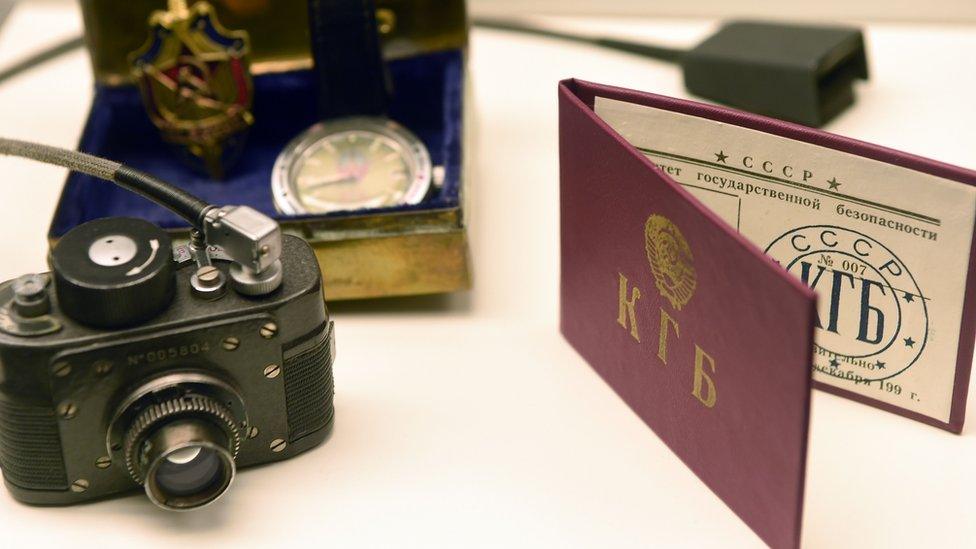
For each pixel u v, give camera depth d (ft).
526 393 3.14
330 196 3.58
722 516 2.82
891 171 2.66
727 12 4.65
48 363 2.57
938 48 4.33
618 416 3.08
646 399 3.01
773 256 2.96
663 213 2.67
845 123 3.97
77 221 3.41
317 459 2.97
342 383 3.17
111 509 2.86
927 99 4.07
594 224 2.96
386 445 3.00
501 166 3.95
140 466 2.67
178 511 2.84
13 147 2.90
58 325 2.59
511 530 2.80
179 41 3.74
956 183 2.60
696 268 2.62
